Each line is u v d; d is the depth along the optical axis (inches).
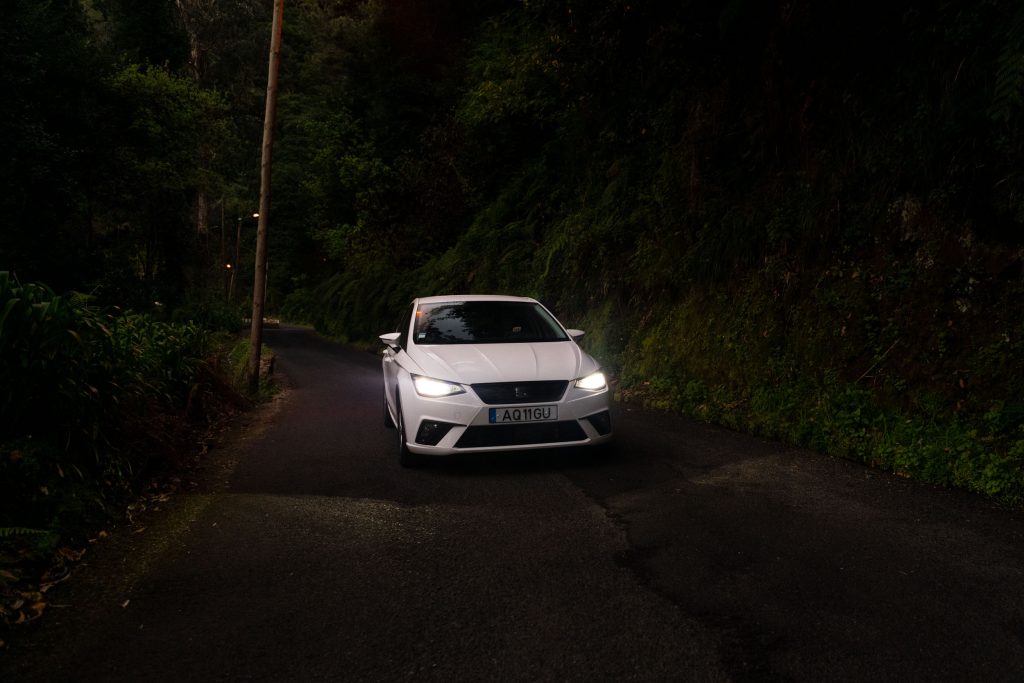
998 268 240.2
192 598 126.8
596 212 524.4
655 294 426.9
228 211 2015.3
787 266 329.7
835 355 283.9
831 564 134.6
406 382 217.8
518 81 625.0
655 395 352.8
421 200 878.4
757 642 104.8
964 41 260.4
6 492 154.8
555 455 231.8
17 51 716.7
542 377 206.8
